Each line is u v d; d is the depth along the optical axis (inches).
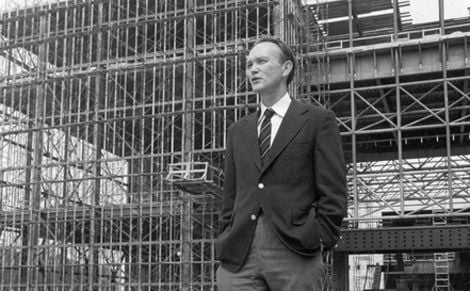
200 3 1350.9
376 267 1893.5
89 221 1300.4
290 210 158.7
